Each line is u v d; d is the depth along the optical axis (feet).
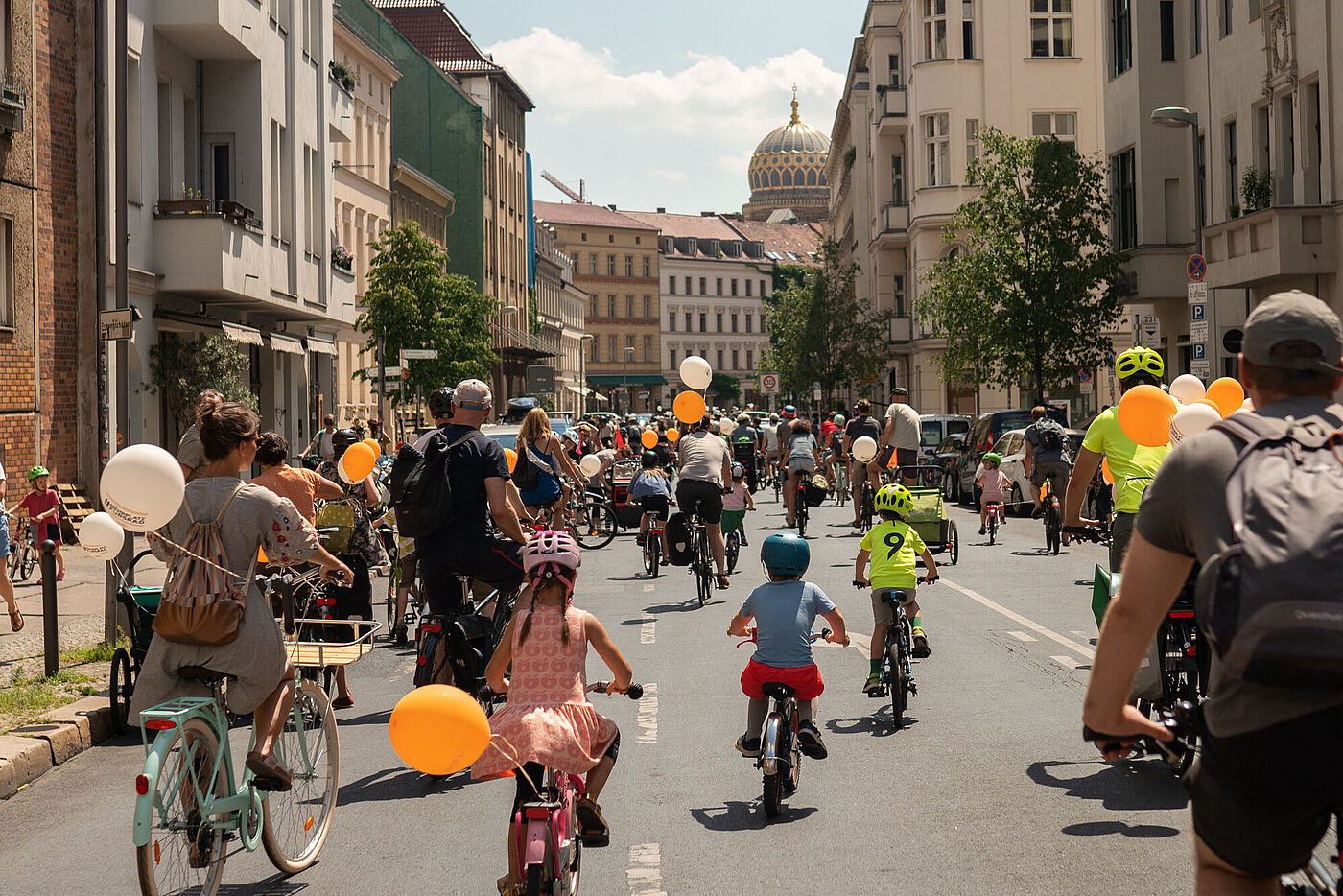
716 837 26.08
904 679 35.68
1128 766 30.83
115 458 21.91
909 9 233.35
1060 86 225.35
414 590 54.65
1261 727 11.57
